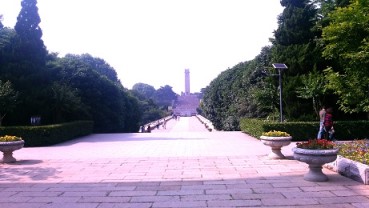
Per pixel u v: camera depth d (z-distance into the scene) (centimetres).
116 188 732
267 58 2798
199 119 7400
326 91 1714
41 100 2069
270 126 1680
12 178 862
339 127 1714
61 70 2822
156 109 9125
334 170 871
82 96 2908
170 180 805
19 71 2023
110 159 1154
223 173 877
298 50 1897
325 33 1419
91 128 2508
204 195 661
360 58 1281
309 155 739
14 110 1994
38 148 1558
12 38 2131
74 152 1377
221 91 4725
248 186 729
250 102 2716
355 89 1417
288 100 1880
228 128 3553
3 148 1088
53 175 895
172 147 1488
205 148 1425
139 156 1213
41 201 638
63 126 1862
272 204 592
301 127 1673
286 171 888
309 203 594
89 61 5834
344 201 602
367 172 721
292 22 1970
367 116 1898
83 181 812
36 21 2170
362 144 1071
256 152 1267
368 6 1268
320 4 1986
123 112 3725
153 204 606
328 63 1847
